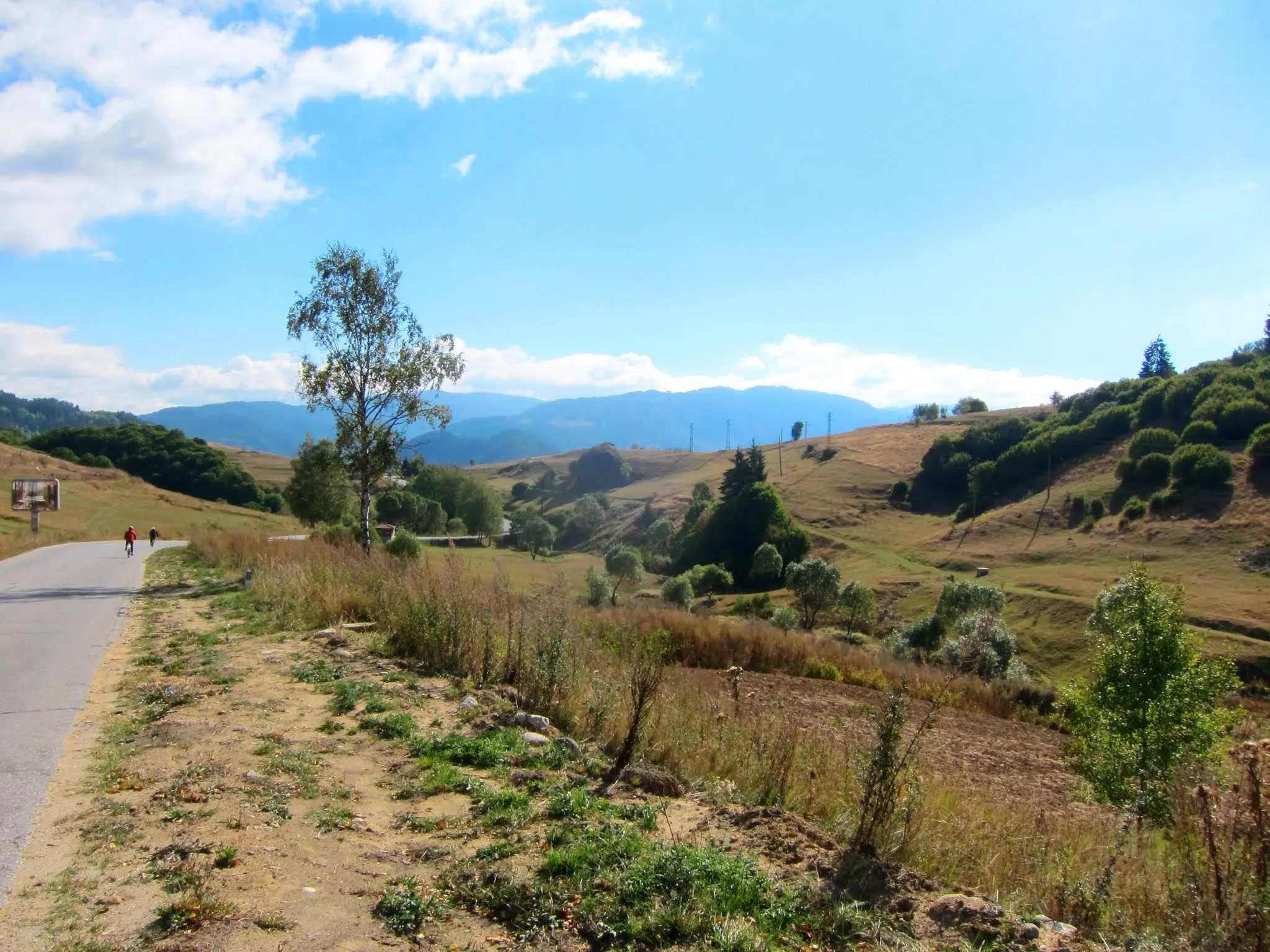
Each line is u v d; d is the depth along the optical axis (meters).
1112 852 5.25
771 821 5.45
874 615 51.19
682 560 82.62
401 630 11.23
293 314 21.28
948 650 31.02
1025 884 5.07
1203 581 52.31
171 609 14.83
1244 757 4.77
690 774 6.75
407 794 5.65
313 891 4.07
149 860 4.32
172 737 6.54
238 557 22.67
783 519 79.12
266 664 9.82
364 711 7.78
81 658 10.04
